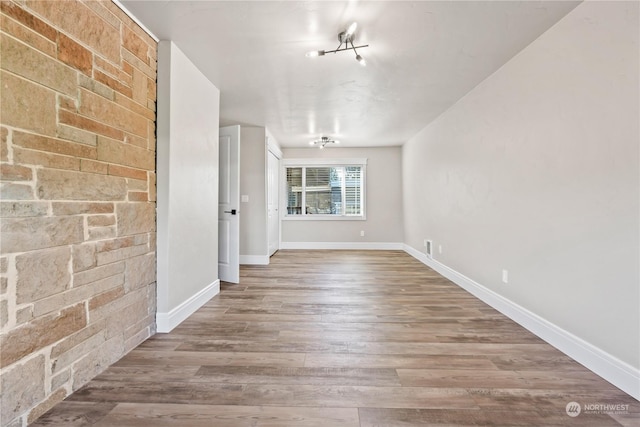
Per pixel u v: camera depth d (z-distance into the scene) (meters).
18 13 1.22
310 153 6.53
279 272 4.23
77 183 1.51
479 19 1.95
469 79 2.90
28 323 1.26
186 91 2.45
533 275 2.22
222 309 2.70
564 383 1.58
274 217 6.04
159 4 1.81
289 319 2.47
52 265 1.37
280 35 2.14
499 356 1.87
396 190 6.47
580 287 1.80
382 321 2.44
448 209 3.85
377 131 5.08
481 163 2.98
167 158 2.20
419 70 2.69
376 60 2.52
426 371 1.70
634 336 1.48
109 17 1.73
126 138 1.88
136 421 1.29
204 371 1.68
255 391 1.50
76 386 1.50
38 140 1.31
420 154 5.04
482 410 1.37
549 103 2.05
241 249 4.86
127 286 1.89
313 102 3.56
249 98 3.42
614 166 1.59
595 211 1.71
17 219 1.22
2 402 1.17
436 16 1.92
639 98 1.46
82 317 1.54
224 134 3.69
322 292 3.25
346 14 1.91
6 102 1.18
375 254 5.82
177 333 2.19
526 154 2.30
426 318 2.50
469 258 3.26
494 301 2.75
